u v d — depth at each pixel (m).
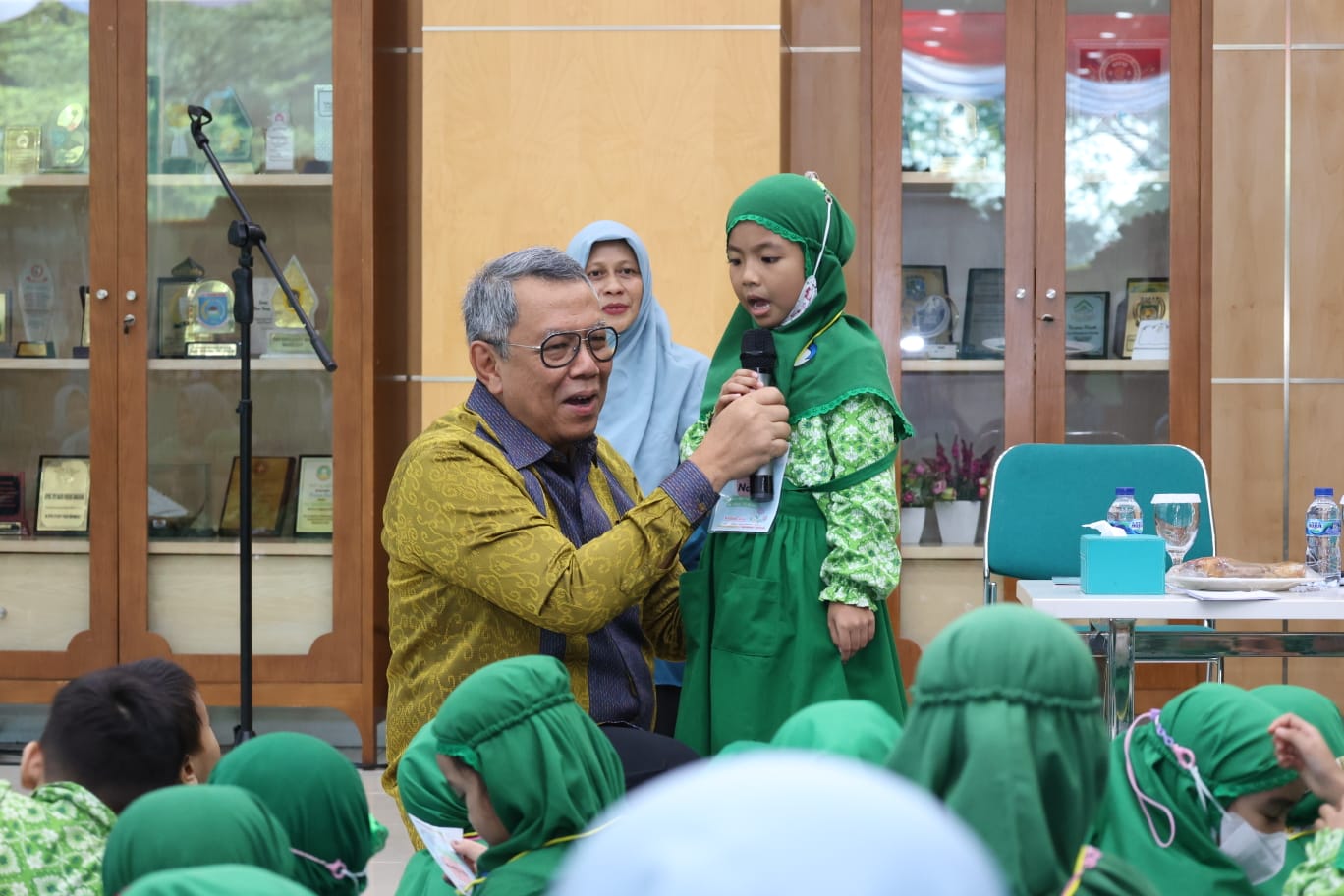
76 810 1.82
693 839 0.47
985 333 5.62
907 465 5.65
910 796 0.50
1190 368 5.56
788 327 2.87
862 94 5.61
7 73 5.58
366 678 5.40
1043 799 1.08
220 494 5.52
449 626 2.56
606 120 5.36
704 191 5.34
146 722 1.96
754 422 2.56
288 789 1.63
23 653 5.52
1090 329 5.60
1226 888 1.71
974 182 5.61
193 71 5.50
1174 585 3.33
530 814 1.63
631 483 2.96
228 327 5.52
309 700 5.42
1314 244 5.55
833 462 2.79
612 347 2.63
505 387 2.60
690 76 5.34
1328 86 5.55
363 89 5.41
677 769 2.01
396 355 5.91
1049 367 5.59
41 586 5.57
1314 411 5.57
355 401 5.41
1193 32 5.55
